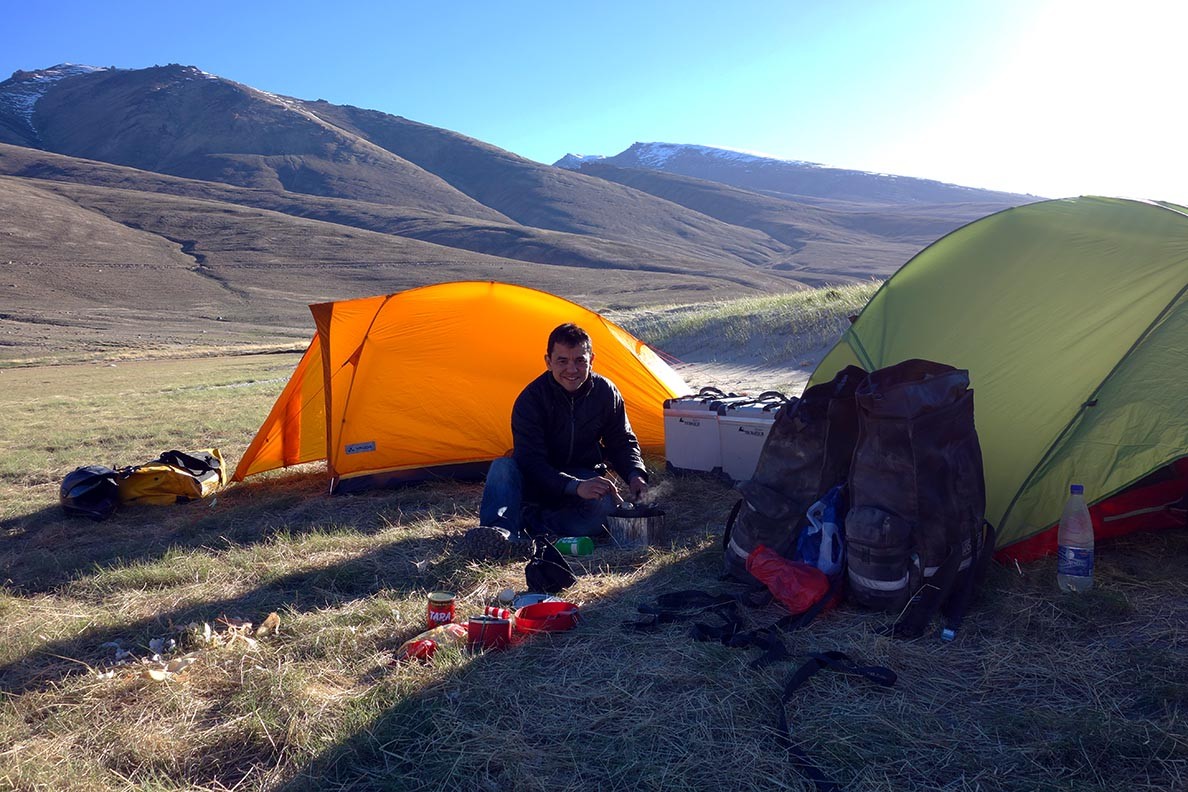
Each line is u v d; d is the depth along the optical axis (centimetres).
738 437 602
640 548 453
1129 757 237
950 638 314
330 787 242
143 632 370
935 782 231
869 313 508
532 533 483
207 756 263
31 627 384
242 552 495
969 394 353
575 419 505
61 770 253
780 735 254
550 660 313
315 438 766
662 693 284
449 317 680
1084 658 293
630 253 13975
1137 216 434
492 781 241
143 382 2456
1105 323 405
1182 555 381
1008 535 384
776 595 348
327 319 655
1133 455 368
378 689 292
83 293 8119
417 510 588
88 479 620
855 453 355
